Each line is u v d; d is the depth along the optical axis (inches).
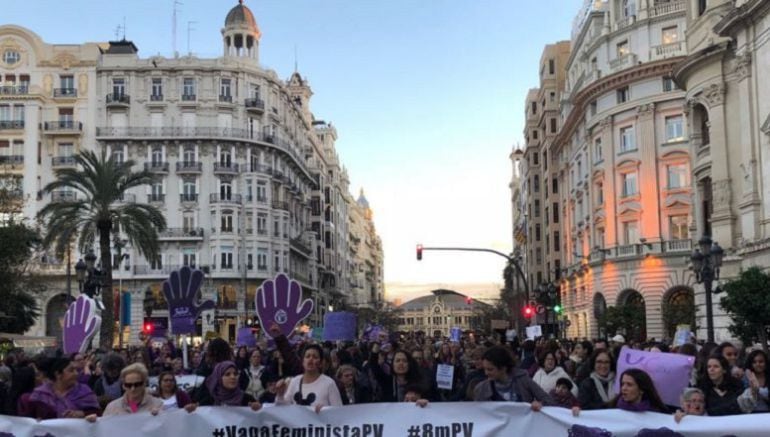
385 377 513.0
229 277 3233.3
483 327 4635.8
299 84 4365.2
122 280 3159.5
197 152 3304.6
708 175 1750.7
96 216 1716.3
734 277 1453.0
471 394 418.0
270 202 3454.7
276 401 363.3
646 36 2357.3
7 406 382.6
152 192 3267.7
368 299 7037.4
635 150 2343.8
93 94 3272.6
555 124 3644.2
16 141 3166.8
